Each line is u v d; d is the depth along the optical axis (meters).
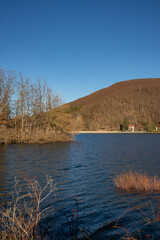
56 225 4.50
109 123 138.38
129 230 4.33
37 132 27.78
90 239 3.92
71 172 10.21
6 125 27.95
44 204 5.82
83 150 20.75
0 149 20.22
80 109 187.75
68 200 6.20
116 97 188.00
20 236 3.71
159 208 5.41
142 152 19.41
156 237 4.02
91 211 5.35
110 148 23.48
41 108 30.69
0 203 5.77
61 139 31.34
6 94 27.34
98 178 9.00
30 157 15.06
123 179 7.89
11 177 8.95
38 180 8.51
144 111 146.38
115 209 5.49
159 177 9.02
